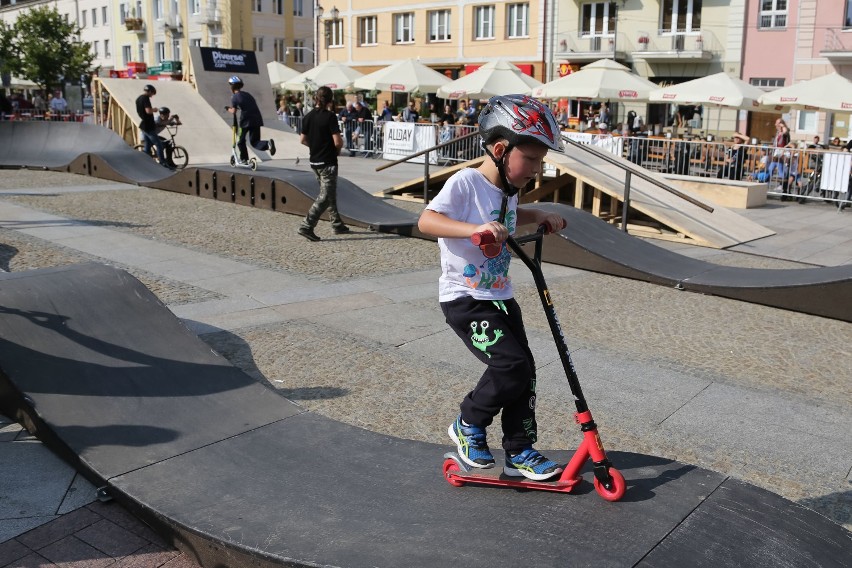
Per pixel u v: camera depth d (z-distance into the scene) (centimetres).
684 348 584
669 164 1619
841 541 259
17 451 378
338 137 933
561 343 278
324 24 4297
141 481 326
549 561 244
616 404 471
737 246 1052
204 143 1930
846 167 1384
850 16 2605
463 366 529
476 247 282
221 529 285
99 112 2175
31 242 886
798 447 419
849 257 993
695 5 2973
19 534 313
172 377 420
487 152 282
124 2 5575
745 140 1841
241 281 745
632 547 248
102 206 1166
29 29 4431
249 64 2211
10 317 426
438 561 250
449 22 3722
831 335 626
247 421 387
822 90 1698
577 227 875
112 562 297
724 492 281
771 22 2797
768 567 242
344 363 529
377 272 800
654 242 1077
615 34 3162
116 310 464
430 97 3356
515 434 289
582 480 292
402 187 1437
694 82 1931
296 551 266
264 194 1171
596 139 1694
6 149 1734
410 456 343
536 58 3394
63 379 397
